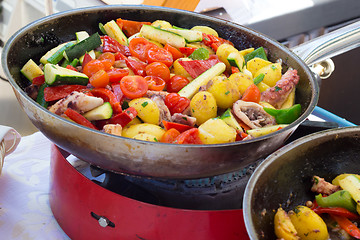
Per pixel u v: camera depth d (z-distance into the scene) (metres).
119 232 0.75
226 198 0.77
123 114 0.73
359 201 0.68
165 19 0.94
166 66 0.81
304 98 0.82
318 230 0.68
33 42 0.83
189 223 0.72
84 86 0.77
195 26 0.93
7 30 1.06
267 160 0.67
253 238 0.59
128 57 0.83
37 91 0.78
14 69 0.79
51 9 1.02
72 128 0.67
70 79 0.76
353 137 0.73
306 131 0.83
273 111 0.79
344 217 0.70
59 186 0.78
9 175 0.86
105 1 1.06
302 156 0.71
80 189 0.75
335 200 0.70
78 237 0.78
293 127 0.70
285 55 0.88
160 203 0.76
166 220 0.72
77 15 0.88
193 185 0.77
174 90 0.81
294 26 1.24
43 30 0.84
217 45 0.89
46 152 0.92
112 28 0.88
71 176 0.76
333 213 0.70
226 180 0.78
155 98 0.76
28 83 0.81
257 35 0.91
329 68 0.97
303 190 0.72
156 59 0.82
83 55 0.83
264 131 0.75
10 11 1.05
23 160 0.90
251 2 1.21
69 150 0.71
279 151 0.68
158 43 0.87
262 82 0.85
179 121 0.75
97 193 0.74
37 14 1.07
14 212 0.81
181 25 0.95
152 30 0.87
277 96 0.82
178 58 0.86
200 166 0.68
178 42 0.87
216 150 0.66
